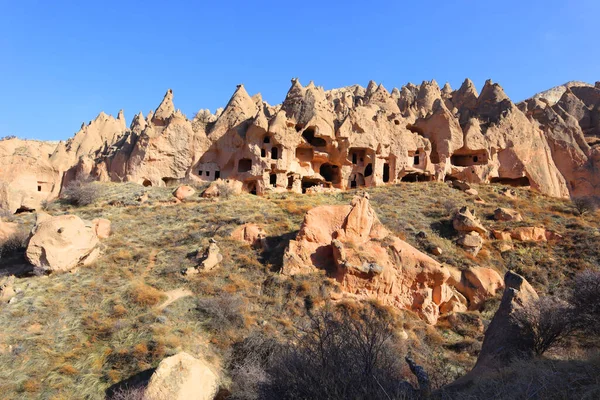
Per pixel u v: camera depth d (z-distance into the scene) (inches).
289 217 1439.5
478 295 1063.6
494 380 488.7
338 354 470.9
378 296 997.2
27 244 1057.5
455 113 2279.8
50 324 840.9
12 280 997.8
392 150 1971.0
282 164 1841.8
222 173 1946.4
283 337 814.5
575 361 501.7
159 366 646.5
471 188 1800.0
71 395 676.7
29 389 678.5
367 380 434.9
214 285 991.6
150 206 1598.2
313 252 1061.8
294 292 966.4
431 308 989.2
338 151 1950.1
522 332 608.1
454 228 1357.0
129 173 1935.3
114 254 1151.6
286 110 2010.3
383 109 2231.8
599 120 2353.6
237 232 1240.2
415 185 1852.9
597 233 1332.4
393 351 618.5
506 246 1286.9
